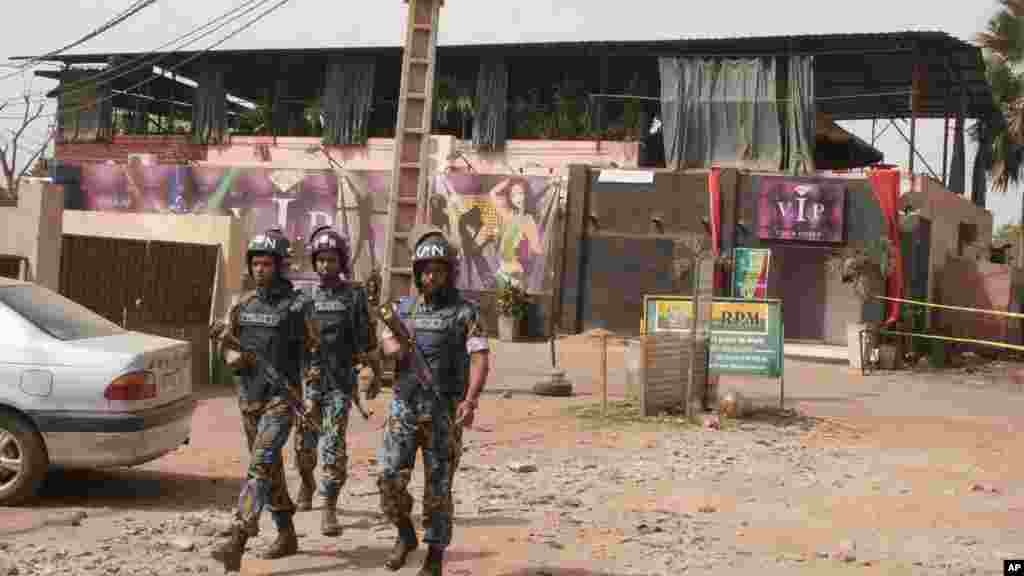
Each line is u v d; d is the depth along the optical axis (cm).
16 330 779
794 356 2728
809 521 809
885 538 760
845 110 3959
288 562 624
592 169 3059
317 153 3528
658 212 2992
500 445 1128
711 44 3133
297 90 3891
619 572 632
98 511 754
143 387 779
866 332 2459
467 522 760
